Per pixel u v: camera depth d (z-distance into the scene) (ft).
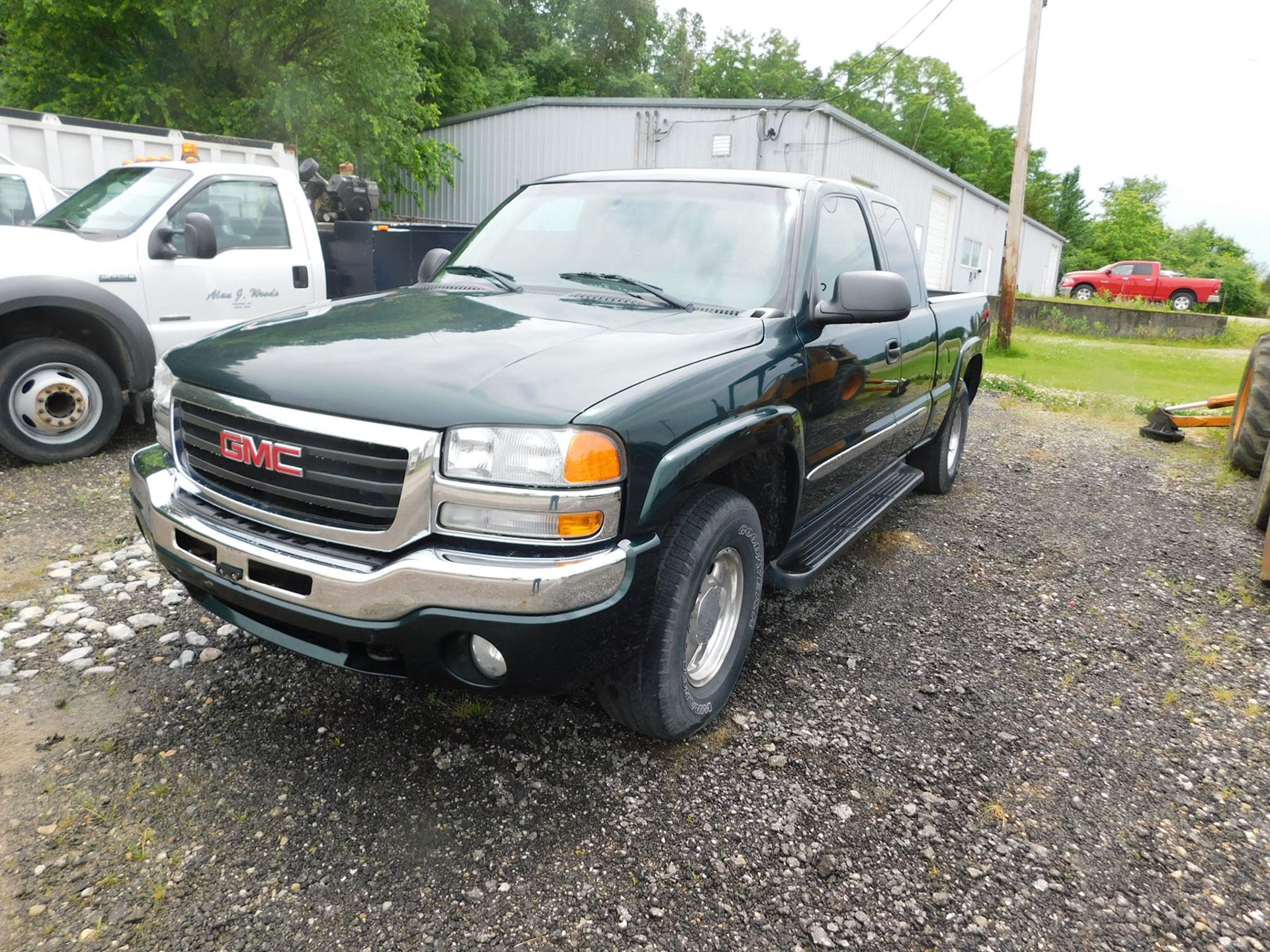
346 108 59.62
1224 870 7.79
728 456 8.27
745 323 9.46
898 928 6.95
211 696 9.55
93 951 6.27
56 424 17.47
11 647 10.36
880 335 12.38
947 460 18.75
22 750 8.46
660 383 7.68
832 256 11.42
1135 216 194.39
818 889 7.30
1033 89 48.06
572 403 7.04
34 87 53.57
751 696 10.26
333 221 29.30
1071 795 8.76
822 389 10.40
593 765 8.75
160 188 19.60
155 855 7.23
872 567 14.64
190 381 8.24
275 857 7.29
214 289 19.60
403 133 63.41
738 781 8.66
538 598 6.76
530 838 7.69
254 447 7.58
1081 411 31.09
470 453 6.82
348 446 7.14
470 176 70.85
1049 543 16.30
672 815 8.10
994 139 182.60
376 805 7.99
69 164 29.58
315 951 6.40
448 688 7.60
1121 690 10.93
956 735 9.70
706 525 8.18
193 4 49.34
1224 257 183.32
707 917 6.94
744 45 147.95
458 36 85.25
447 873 7.23
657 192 11.69
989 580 14.34
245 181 20.67
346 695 9.68
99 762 8.35
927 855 7.79
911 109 157.28
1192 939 6.98
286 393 7.41
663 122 63.05
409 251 27.35
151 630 10.94
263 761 8.51
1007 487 20.25
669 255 10.80
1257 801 8.80
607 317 9.34
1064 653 11.89
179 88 54.70
